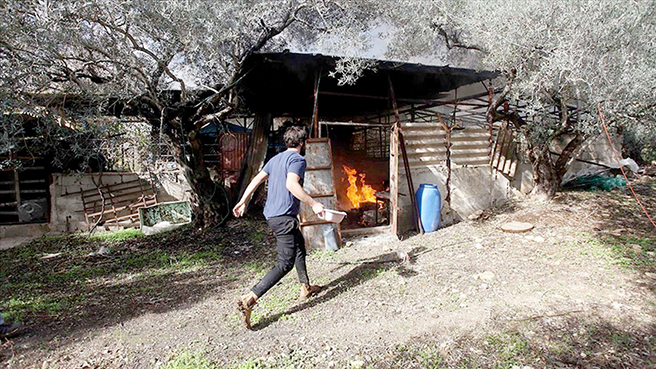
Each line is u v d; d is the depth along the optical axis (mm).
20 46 4789
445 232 6449
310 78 8117
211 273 5270
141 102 6707
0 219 9461
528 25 5035
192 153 7898
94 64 5531
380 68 6707
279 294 4184
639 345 2840
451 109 11031
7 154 8086
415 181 6859
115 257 6566
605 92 5094
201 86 6734
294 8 6090
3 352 3092
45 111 5867
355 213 8664
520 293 3820
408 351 2865
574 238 5383
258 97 9250
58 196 9539
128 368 2803
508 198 7727
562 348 2828
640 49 4938
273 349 2986
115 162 9852
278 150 10523
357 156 12914
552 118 6973
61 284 5125
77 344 3209
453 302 3705
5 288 5016
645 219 6047
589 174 8859
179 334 3346
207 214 8078
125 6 4656
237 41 6047
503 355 2764
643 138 9977
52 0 4273
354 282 4430
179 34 5047
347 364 2725
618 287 3830
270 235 7168
